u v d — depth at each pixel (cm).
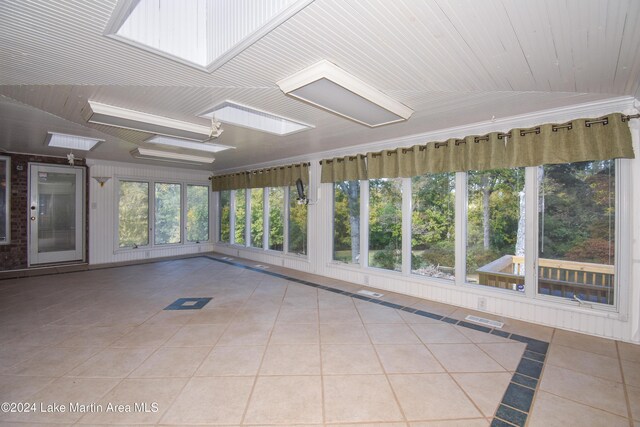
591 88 236
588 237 289
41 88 241
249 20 160
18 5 131
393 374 222
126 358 244
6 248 548
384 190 448
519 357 246
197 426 170
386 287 442
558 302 302
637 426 168
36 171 572
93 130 385
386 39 162
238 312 352
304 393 200
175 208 758
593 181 287
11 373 221
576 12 134
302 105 284
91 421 172
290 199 604
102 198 643
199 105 284
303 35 159
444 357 246
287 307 370
